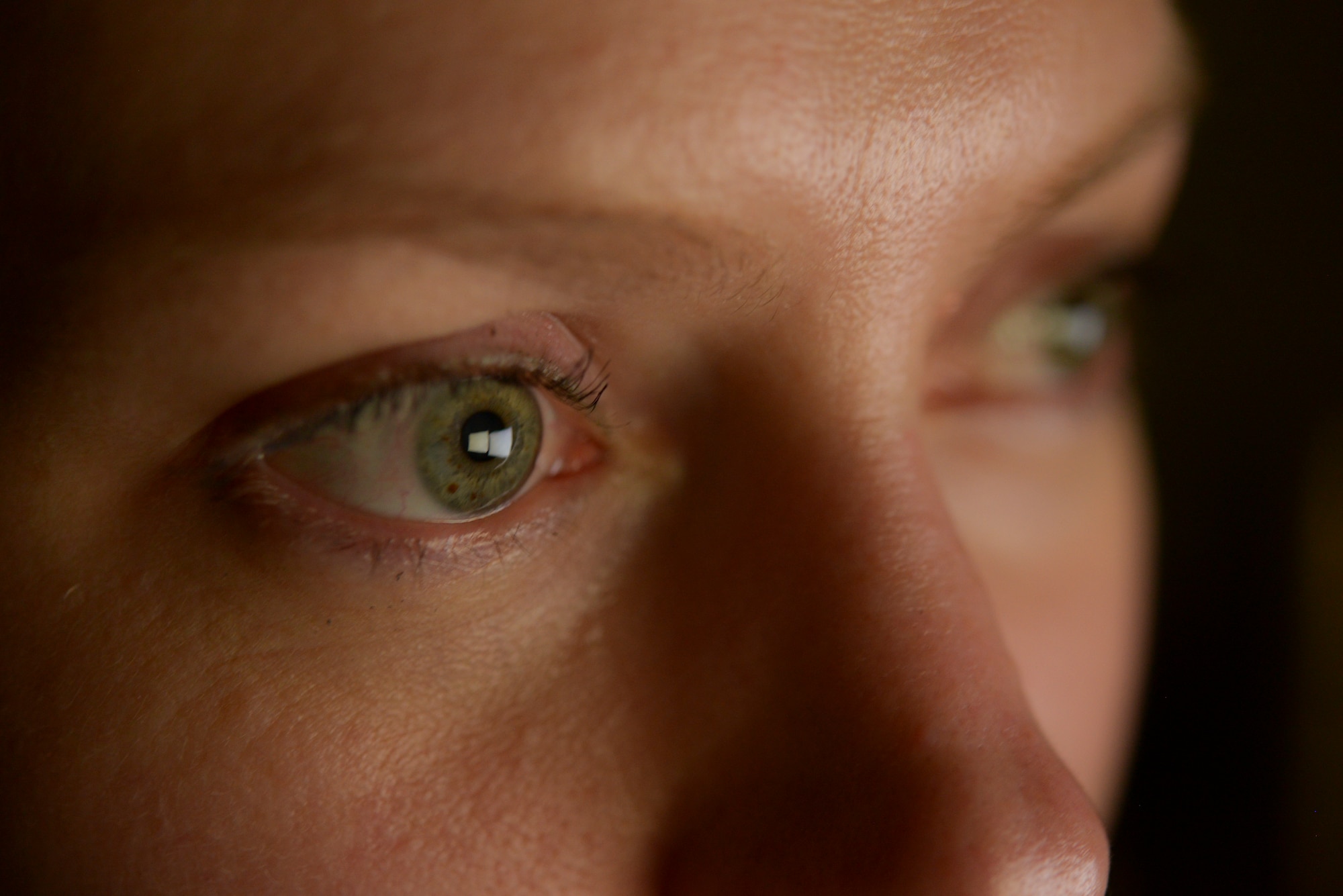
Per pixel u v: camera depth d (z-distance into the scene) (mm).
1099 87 231
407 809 223
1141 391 409
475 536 225
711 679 223
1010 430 276
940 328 247
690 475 228
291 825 221
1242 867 421
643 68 207
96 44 208
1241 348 426
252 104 207
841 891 215
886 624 221
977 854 214
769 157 210
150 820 221
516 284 214
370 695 222
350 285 211
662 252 213
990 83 221
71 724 221
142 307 211
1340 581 413
